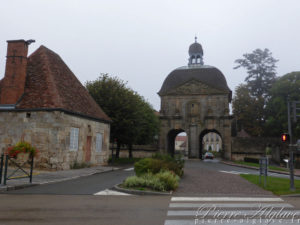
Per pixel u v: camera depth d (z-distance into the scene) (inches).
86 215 254.8
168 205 311.4
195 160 1560.0
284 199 365.4
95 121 831.1
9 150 552.4
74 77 887.7
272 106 1766.7
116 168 804.6
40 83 700.0
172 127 1717.5
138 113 1156.5
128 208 289.7
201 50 1925.4
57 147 628.7
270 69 2170.3
